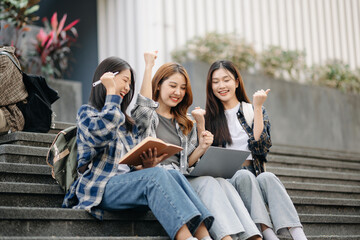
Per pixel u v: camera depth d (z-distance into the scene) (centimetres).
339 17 1109
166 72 397
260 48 980
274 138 846
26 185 371
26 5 719
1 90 455
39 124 472
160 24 876
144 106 384
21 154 419
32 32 757
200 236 329
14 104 464
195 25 911
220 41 855
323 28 1079
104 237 323
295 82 895
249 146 410
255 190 373
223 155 363
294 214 370
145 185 330
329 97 938
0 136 460
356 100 983
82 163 346
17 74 467
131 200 337
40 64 733
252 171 411
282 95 872
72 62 977
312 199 500
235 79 432
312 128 900
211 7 934
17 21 727
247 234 346
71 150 370
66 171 370
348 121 958
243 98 436
